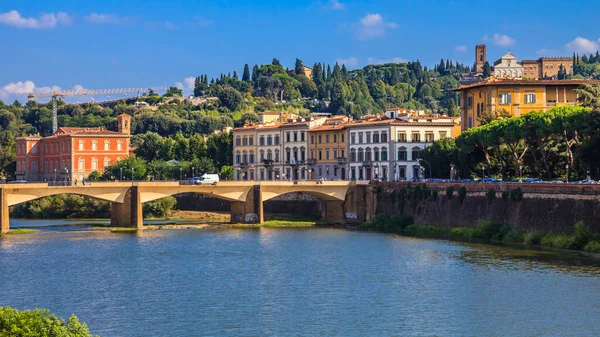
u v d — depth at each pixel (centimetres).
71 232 19838
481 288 12275
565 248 15450
